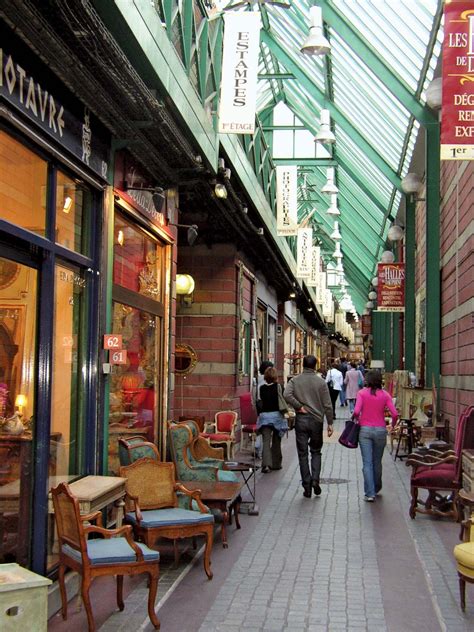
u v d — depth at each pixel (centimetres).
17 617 341
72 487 570
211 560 657
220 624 493
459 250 1323
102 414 657
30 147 514
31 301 541
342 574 616
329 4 1348
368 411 970
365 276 4138
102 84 561
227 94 831
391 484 1103
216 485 761
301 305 3366
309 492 980
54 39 470
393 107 1608
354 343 10056
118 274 730
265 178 1449
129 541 483
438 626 495
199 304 1414
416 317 2119
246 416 1381
